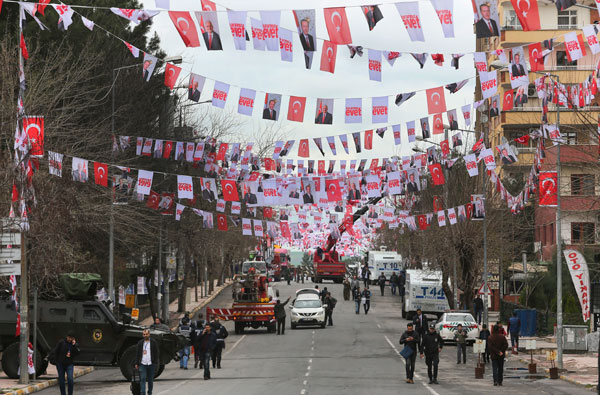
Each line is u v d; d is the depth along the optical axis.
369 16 24.17
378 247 175.00
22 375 44.16
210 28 25.38
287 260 186.75
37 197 47.38
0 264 42.88
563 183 74.38
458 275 96.38
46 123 51.78
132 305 66.12
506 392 42.16
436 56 27.55
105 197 63.22
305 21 24.83
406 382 46.28
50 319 48.22
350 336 80.12
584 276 51.53
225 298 131.75
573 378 48.50
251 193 49.66
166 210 55.94
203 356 48.47
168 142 50.75
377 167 54.50
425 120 40.53
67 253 50.62
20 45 39.41
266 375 49.88
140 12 25.62
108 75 67.38
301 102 32.03
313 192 49.84
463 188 89.19
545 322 79.69
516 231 99.38
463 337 60.50
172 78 31.64
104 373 54.41
